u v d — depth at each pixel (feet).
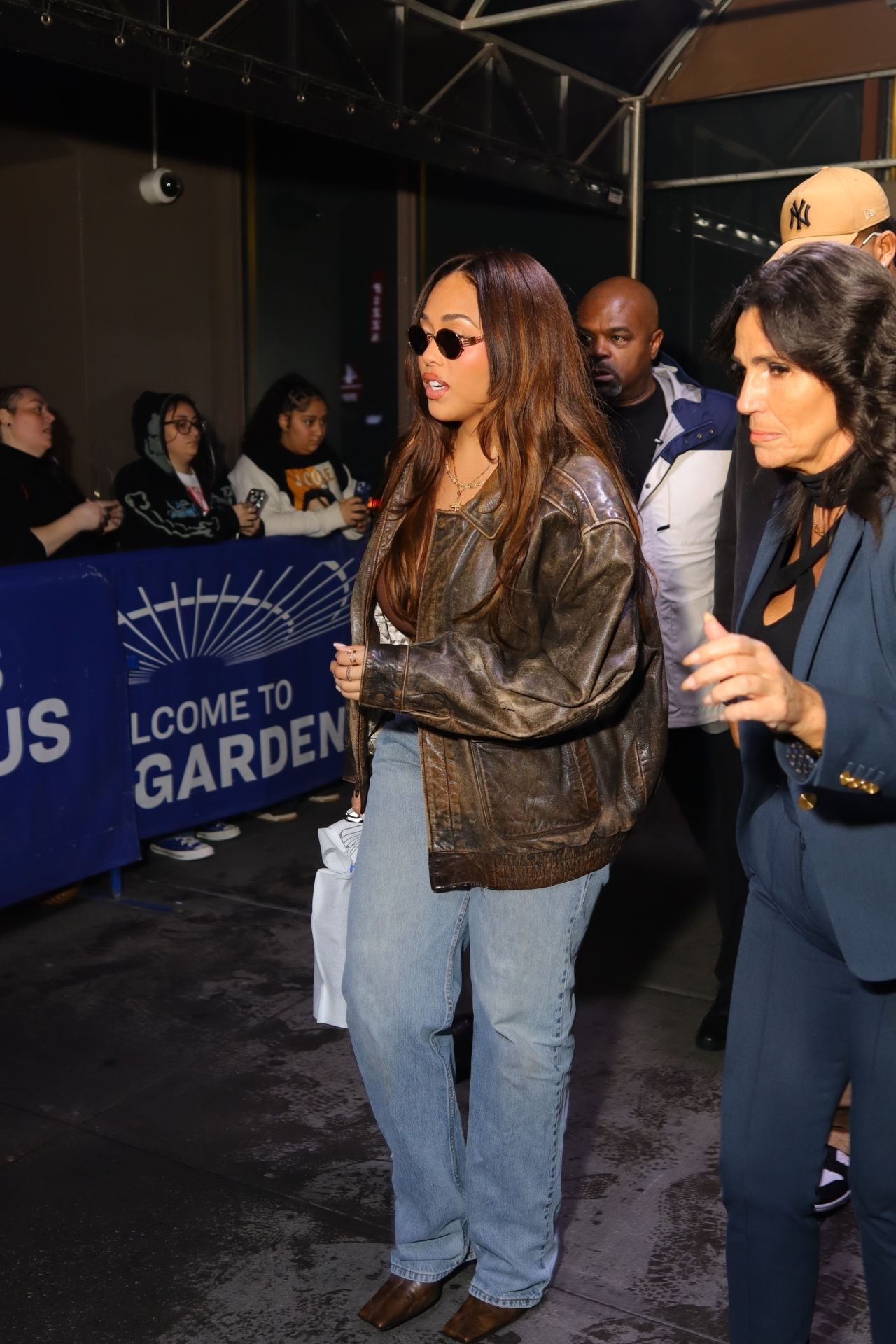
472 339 6.31
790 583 5.34
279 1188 8.39
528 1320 7.09
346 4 14.53
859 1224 5.33
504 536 6.33
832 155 19.06
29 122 17.62
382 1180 8.48
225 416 21.12
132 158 19.04
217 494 15.72
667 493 10.09
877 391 4.77
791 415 4.91
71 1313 7.18
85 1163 8.68
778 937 5.47
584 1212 8.08
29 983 11.41
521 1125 6.69
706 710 9.80
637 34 18.71
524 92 17.48
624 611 6.23
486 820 6.42
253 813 15.98
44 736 12.31
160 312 19.86
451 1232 7.16
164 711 13.94
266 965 11.78
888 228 8.35
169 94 19.36
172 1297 7.31
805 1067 5.40
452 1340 6.92
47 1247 7.77
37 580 12.16
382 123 15.26
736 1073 5.57
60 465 19.11
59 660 12.39
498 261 6.39
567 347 6.47
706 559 10.19
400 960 6.66
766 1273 5.59
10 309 19.21
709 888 13.57
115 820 13.10
